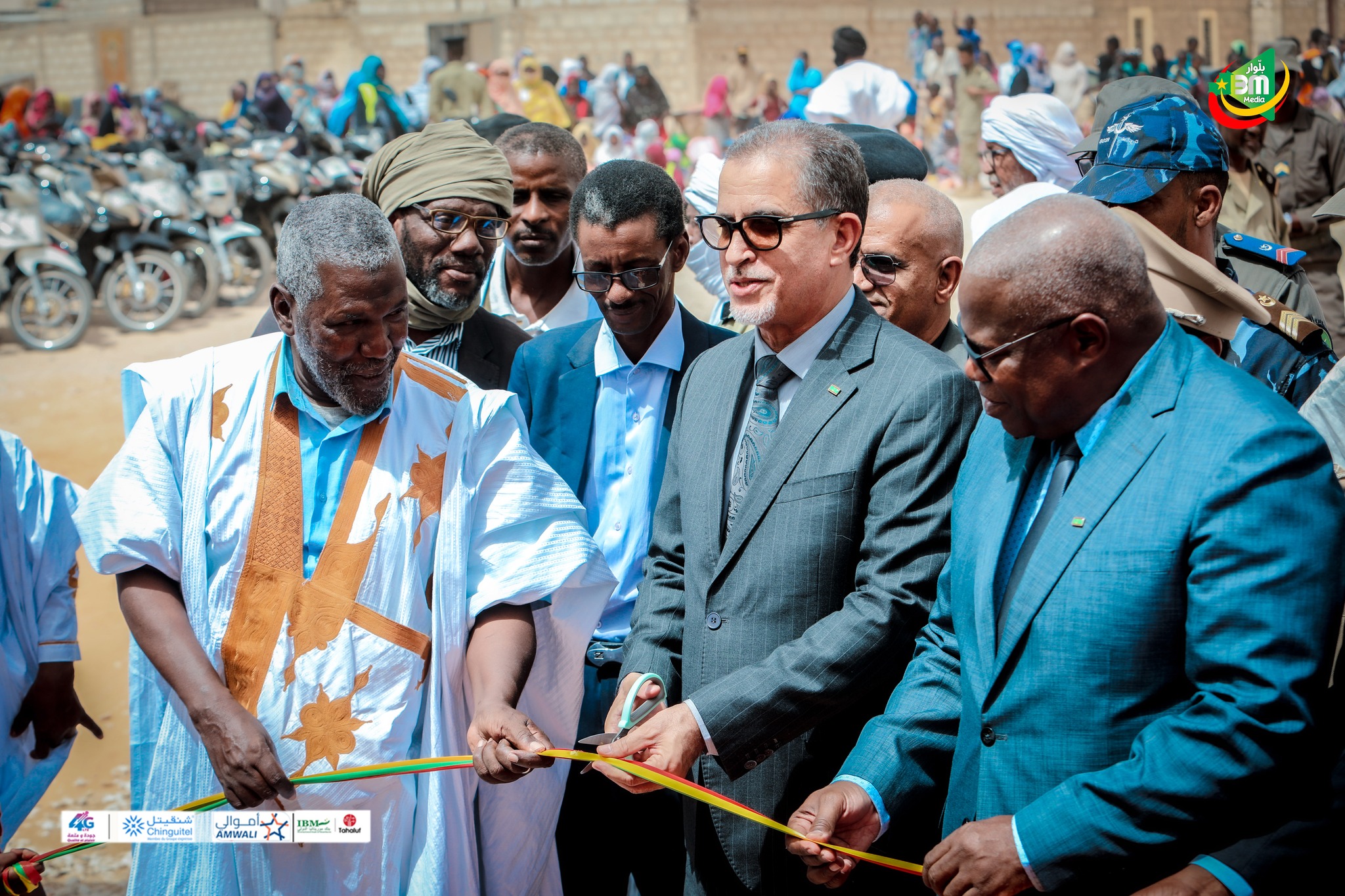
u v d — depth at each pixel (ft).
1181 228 8.57
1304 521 5.79
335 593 7.78
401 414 8.09
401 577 7.90
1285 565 5.74
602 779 9.85
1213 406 6.10
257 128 66.90
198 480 7.77
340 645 7.75
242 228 38.73
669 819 9.75
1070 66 75.87
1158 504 6.07
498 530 8.21
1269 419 5.93
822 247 7.84
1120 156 8.59
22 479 9.63
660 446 10.03
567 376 10.17
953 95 72.74
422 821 7.98
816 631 7.61
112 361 34.78
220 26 99.40
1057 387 6.35
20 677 9.48
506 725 7.36
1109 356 6.29
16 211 35.35
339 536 7.82
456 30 95.61
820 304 8.00
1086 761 6.24
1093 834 5.99
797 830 7.04
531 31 94.22
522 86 66.74
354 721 7.75
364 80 50.03
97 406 31.73
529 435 10.05
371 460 7.95
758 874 8.09
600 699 9.93
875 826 7.13
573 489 10.07
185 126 64.34
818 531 7.78
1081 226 6.22
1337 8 98.07
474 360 11.07
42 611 9.69
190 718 7.61
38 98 63.31
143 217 36.91
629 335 9.89
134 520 7.60
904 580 7.59
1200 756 5.80
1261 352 8.59
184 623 7.63
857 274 9.86
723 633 8.00
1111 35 94.63
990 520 6.84
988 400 6.58
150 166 37.47
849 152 7.90
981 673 6.66
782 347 8.18
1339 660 6.31
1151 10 94.68
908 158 12.33
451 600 8.02
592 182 9.55
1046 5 94.07
